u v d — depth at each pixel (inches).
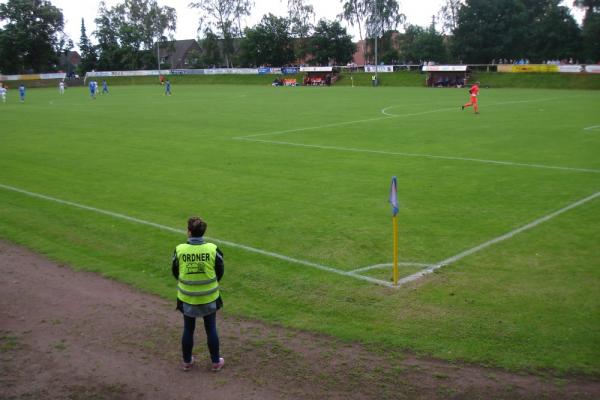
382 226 455.2
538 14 4023.1
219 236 440.5
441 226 451.8
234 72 3838.6
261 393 236.8
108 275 372.8
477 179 621.3
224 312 312.5
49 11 4215.1
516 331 278.7
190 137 1004.6
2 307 328.5
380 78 3289.9
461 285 336.8
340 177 645.3
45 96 2561.5
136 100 2097.7
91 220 499.8
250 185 613.6
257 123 1213.7
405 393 232.2
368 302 317.7
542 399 225.9
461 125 1123.3
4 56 4094.5
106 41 4534.9
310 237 433.1
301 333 286.4
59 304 331.6
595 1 3238.2
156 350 276.5
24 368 263.4
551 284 334.6
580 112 1355.8
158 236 450.6
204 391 240.7
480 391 231.9
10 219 510.6
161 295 340.8
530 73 2854.3
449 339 273.4
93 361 268.1
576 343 265.7
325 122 1215.6
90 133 1089.4
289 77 3587.6
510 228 443.2
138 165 745.6
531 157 751.1
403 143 894.4
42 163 776.9
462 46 3472.0
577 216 472.4
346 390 235.9
